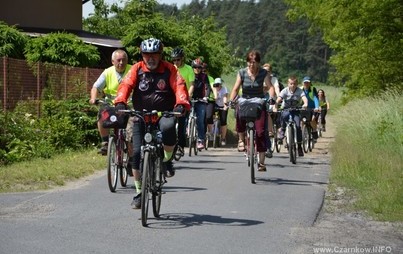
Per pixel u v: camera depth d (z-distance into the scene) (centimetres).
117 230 773
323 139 2516
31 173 1181
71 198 977
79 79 1814
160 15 2561
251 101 1166
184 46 2523
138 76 827
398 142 1584
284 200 991
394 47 2720
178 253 683
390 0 2606
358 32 2780
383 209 917
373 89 2839
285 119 1572
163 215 864
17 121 1477
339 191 1098
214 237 752
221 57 2977
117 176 1055
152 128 820
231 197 1010
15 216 840
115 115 995
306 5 3072
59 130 1586
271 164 1474
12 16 2591
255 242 735
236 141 2320
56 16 2697
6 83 1512
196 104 1673
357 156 1391
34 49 2127
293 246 722
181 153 1404
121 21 3425
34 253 668
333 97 5412
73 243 710
